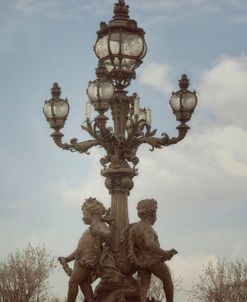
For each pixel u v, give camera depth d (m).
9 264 47.62
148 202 12.21
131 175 12.68
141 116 13.53
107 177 12.68
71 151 12.76
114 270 12.25
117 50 12.63
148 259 12.11
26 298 47.16
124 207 12.59
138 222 12.23
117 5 12.95
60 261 12.60
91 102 12.23
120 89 12.88
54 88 12.88
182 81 12.94
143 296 12.15
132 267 12.29
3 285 47.41
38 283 47.72
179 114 12.81
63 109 12.77
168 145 12.74
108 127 13.03
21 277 47.41
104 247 12.36
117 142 12.52
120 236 12.34
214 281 51.25
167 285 12.20
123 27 12.71
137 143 12.73
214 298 50.66
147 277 12.20
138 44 12.73
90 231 12.25
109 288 12.23
